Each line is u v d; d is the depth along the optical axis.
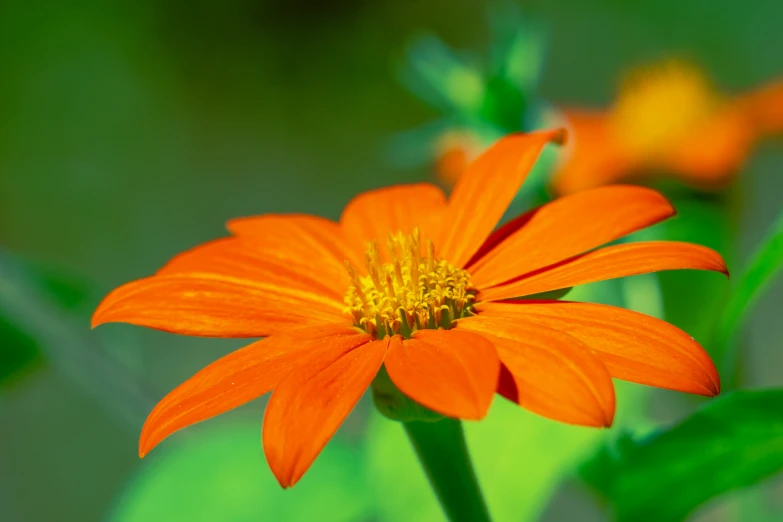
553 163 0.31
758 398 0.24
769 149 0.35
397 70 0.33
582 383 0.22
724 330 0.26
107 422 0.68
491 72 0.31
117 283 0.80
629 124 0.34
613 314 0.24
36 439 0.67
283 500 0.29
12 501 0.64
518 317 0.24
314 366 0.23
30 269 0.31
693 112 0.34
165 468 0.30
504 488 0.27
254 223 0.27
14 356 0.30
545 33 0.32
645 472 0.24
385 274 0.25
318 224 0.27
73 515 0.62
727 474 0.24
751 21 0.78
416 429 0.24
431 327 0.25
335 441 0.30
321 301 0.26
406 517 0.28
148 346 0.67
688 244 0.24
